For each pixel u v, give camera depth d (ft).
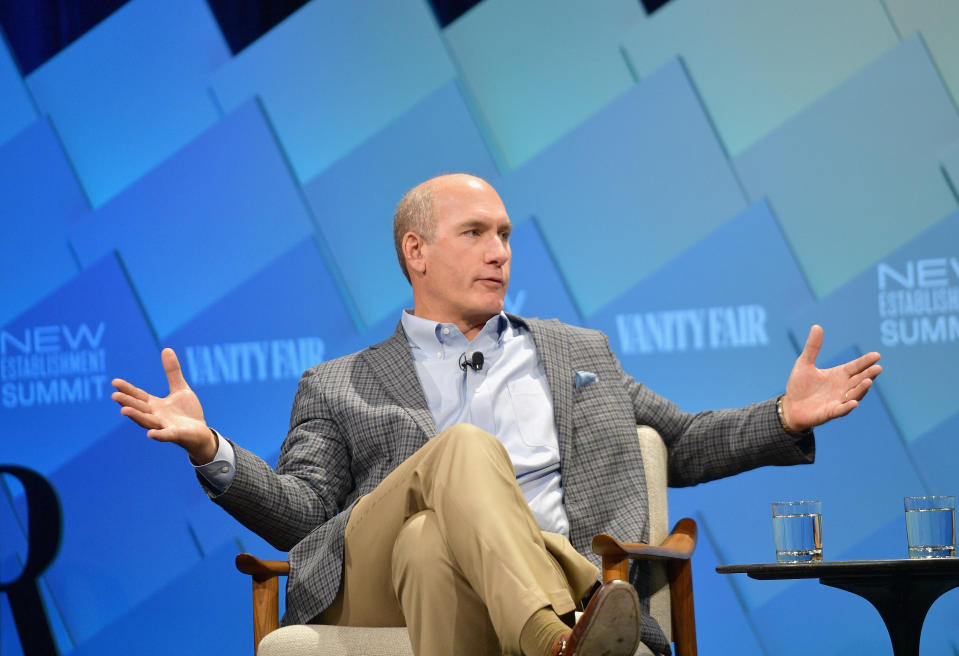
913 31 32.07
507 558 14.79
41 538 32.37
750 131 32.17
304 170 33.27
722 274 31.78
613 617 13.42
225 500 19.57
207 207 33.35
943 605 30.09
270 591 20.33
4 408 32.99
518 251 32.24
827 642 30.32
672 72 32.55
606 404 22.24
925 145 31.71
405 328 23.48
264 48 33.65
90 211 33.50
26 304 33.30
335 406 22.24
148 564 32.19
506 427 21.98
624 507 21.16
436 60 33.30
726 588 30.71
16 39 34.09
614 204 32.24
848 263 31.58
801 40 32.32
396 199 33.01
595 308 31.91
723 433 22.16
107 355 33.01
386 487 17.42
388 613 17.98
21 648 31.94
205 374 32.73
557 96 32.86
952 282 31.27
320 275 32.91
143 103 33.76
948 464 30.71
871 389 31.09
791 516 20.16
